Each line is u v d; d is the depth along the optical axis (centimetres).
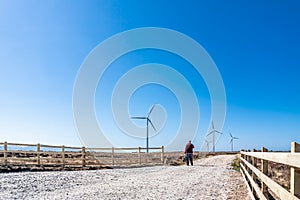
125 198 823
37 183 1117
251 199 784
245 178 1109
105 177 1398
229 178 1312
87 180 1262
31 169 1705
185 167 2044
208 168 1903
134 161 2439
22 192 920
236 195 861
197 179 1288
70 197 840
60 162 1962
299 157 256
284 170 928
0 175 1358
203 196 852
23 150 1764
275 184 385
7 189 962
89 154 2130
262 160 558
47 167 1811
